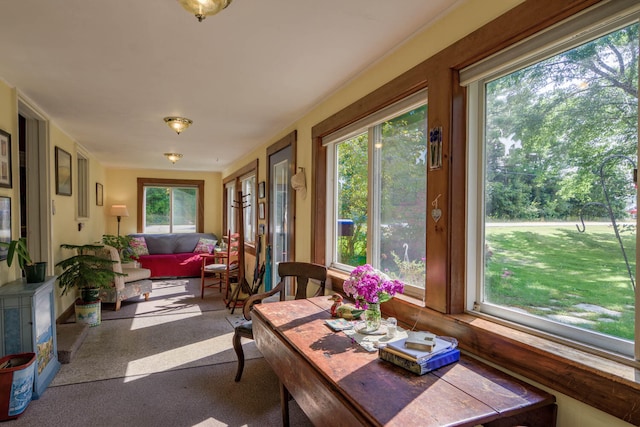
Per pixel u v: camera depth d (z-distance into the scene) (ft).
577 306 4.15
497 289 5.18
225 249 21.49
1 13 5.53
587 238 4.04
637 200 3.52
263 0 5.20
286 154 13.03
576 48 4.14
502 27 4.65
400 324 6.40
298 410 7.09
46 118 11.14
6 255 7.91
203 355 9.78
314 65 7.59
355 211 9.11
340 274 9.18
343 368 4.49
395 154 7.40
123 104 10.29
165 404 7.25
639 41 3.53
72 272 12.15
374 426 3.37
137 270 16.43
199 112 11.15
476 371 4.44
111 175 24.30
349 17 5.70
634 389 3.29
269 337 6.45
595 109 3.96
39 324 7.69
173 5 5.32
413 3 5.32
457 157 5.48
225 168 24.81
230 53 6.99
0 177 7.73
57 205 12.29
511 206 4.97
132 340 10.94
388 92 6.93
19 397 6.72
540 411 3.95
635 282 3.58
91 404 7.23
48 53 6.97
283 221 13.57
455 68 5.49
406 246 7.07
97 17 5.66
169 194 25.89
